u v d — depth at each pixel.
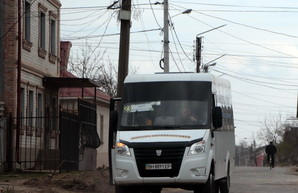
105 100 44.22
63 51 45.94
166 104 17.20
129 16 22.36
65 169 27.38
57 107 34.78
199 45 50.03
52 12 34.34
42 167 29.31
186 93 17.38
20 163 27.02
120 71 22.23
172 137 16.45
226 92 20.75
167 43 34.69
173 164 16.25
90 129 31.23
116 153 16.61
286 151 95.38
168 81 17.58
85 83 32.53
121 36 22.36
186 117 16.98
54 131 33.94
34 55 31.03
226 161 20.11
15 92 27.78
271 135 115.06
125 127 16.92
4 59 27.84
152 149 16.33
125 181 16.39
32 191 18.56
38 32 31.75
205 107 17.16
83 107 29.89
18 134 27.14
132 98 17.39
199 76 17.70
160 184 16.36
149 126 16.84
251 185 25.53
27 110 29.81
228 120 20.89
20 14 28.25
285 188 23.80
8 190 18.23
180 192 21.83
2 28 27.95
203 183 16.36
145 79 17.67
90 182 21.06
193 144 16.34
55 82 32.69
